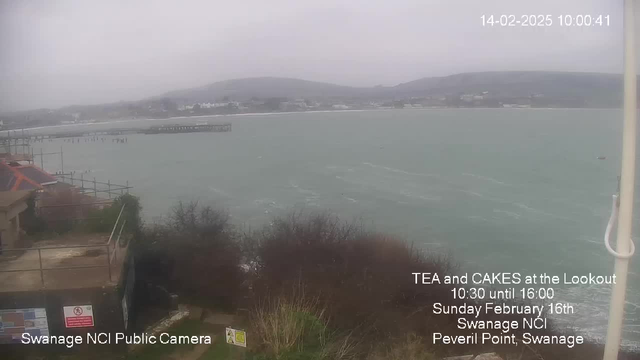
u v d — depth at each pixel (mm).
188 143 55656
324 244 13250
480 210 36375
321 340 7805
